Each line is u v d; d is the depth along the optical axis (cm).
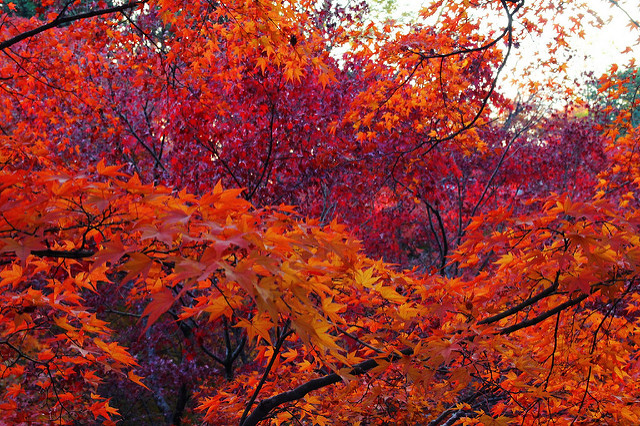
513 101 1513
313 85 849
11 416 402
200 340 941
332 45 942
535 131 1700
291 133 835
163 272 231
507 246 340
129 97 1076
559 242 319
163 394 1342
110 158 1002
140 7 579
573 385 392
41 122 870
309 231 268
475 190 1444
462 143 941
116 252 185
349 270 315
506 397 414
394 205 1379
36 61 802
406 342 313
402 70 775
